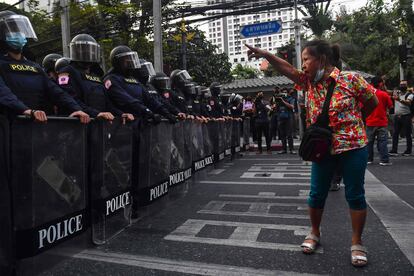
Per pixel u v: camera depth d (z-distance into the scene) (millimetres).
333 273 2996
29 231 2900
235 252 3465
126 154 4223
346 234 3895
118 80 4691
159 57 11945
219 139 8781
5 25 3260
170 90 7164
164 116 5207
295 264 3178
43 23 19250
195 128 6812
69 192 3342
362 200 3201
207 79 25953
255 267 3133
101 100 4395
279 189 6230
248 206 5141
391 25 24578
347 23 27359
